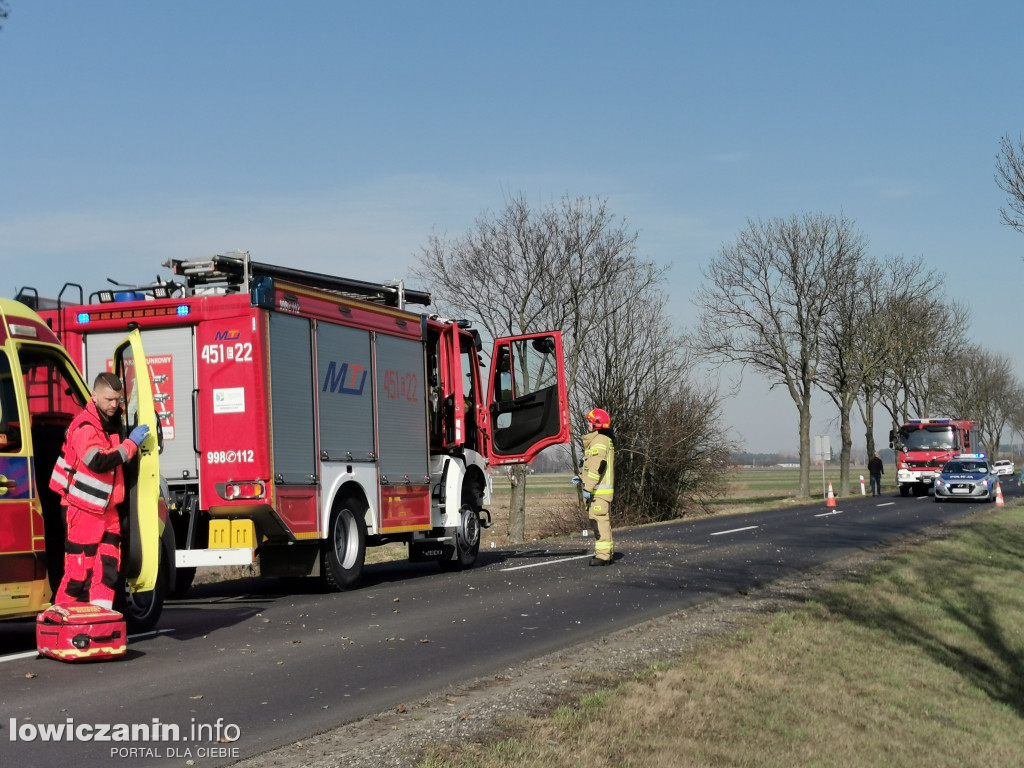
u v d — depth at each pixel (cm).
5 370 871
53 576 950
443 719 658
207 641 941
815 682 852
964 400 8719
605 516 1647
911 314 5544
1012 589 1475
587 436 1670
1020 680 990
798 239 5034
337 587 1337
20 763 558
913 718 808
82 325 1255
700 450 3897
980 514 3130
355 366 1397
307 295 1307
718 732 674
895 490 6266
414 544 1623
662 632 1002
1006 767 736
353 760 567
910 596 1330
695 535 2420
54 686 742
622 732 644
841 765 659
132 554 904
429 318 1603
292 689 739
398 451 1485
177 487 1238
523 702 706
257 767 556
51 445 968
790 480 10219
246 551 1216
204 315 1229
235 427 1217
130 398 1252
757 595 1281
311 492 1288
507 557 1892
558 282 3550
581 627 1030
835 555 1817
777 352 5109
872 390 5972
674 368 3834
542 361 1694
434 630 1008
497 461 1719
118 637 844
